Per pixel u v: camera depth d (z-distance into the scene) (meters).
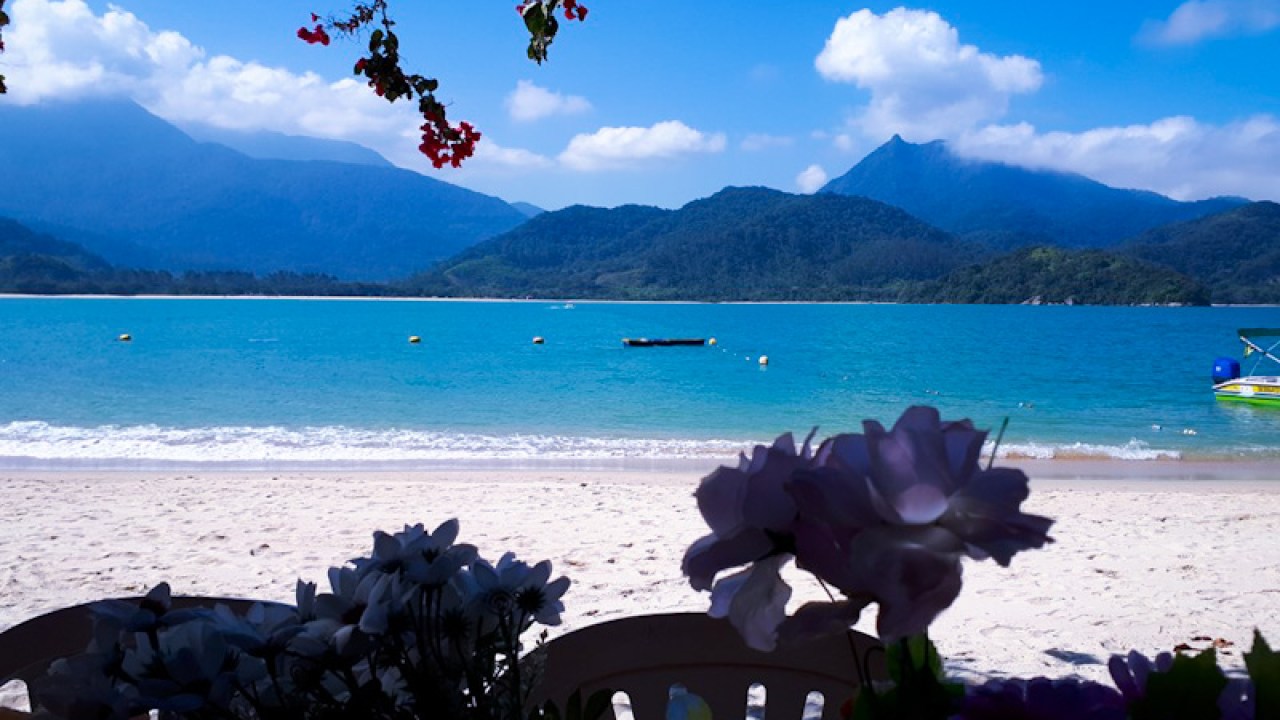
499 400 23.12
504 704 1.15
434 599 1.11
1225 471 13.10
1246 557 7.39
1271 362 42.06
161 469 12.23
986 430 0.77
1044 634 5.48
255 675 1.02
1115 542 7.96
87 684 0.98
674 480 11.29
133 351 40.56
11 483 10.59
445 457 13.61
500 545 7.66
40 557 7.20
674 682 1.73
